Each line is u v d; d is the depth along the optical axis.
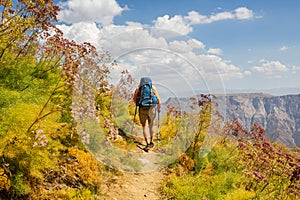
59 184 4.73
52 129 4.68
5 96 4.48
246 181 6.80
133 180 6.00
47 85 5.81
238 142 7.92
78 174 5.08
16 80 5.52
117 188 5.52
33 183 4.29
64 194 4.42
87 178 5.07
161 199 5.53
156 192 5.76
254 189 6.55
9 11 4.79
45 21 5.32
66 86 5.55
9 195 3.96
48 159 4.25
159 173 6.52
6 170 3.84
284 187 6.56
